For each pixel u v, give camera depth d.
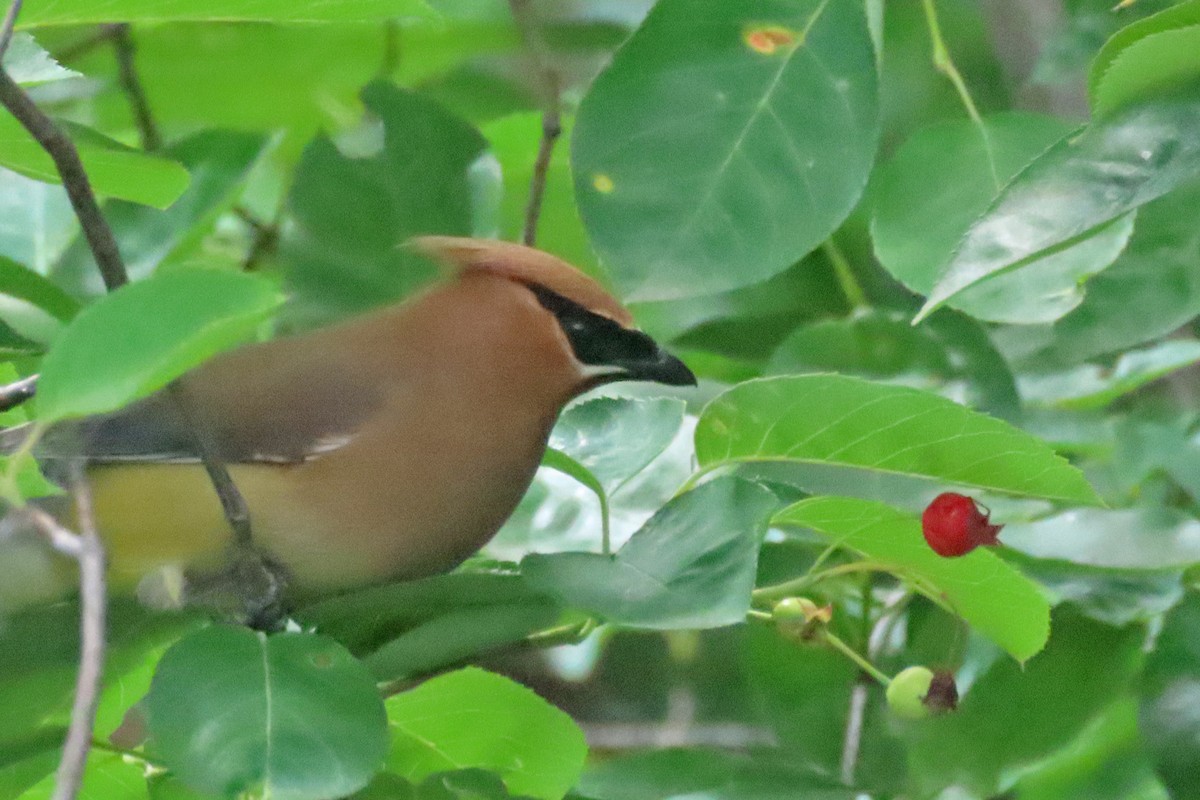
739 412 7.55
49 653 7.04
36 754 7.00
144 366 5.08
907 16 12.75
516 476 8.67
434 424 8.47
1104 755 10.73
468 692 7.64
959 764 9.28
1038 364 10.70
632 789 8.66
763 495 7.14
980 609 8.00
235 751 6.23
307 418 8.41
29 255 9.98
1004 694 9.28
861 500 7.59
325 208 9.36
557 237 11.91
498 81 12.02
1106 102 6.50
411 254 9.30
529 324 8.65
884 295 11.45
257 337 9.36
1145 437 10.12
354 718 6.36
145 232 9.98
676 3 7.87
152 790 7.21
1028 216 6.43
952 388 9.90
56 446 8.05
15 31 7.30
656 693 13.02
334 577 8.54
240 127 10.37
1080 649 9.18
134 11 7.08
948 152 8.61
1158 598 8.75
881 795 9.70
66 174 5.96
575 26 12.12
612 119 7.80
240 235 11.91
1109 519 8.88
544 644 7.96
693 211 7.75
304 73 11.79
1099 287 9.36
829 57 7.81
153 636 7.57
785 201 7.75
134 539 8.21
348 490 8.38
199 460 8.22
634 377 8.80
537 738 7.79
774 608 8.36
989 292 8.27
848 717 10.00
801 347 10.09
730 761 8.68
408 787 7.33
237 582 8.33
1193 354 10.35
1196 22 6.51
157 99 11.84
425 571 8.73
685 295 7.70
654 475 9.26
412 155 9.45
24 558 7.79
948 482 7.72
